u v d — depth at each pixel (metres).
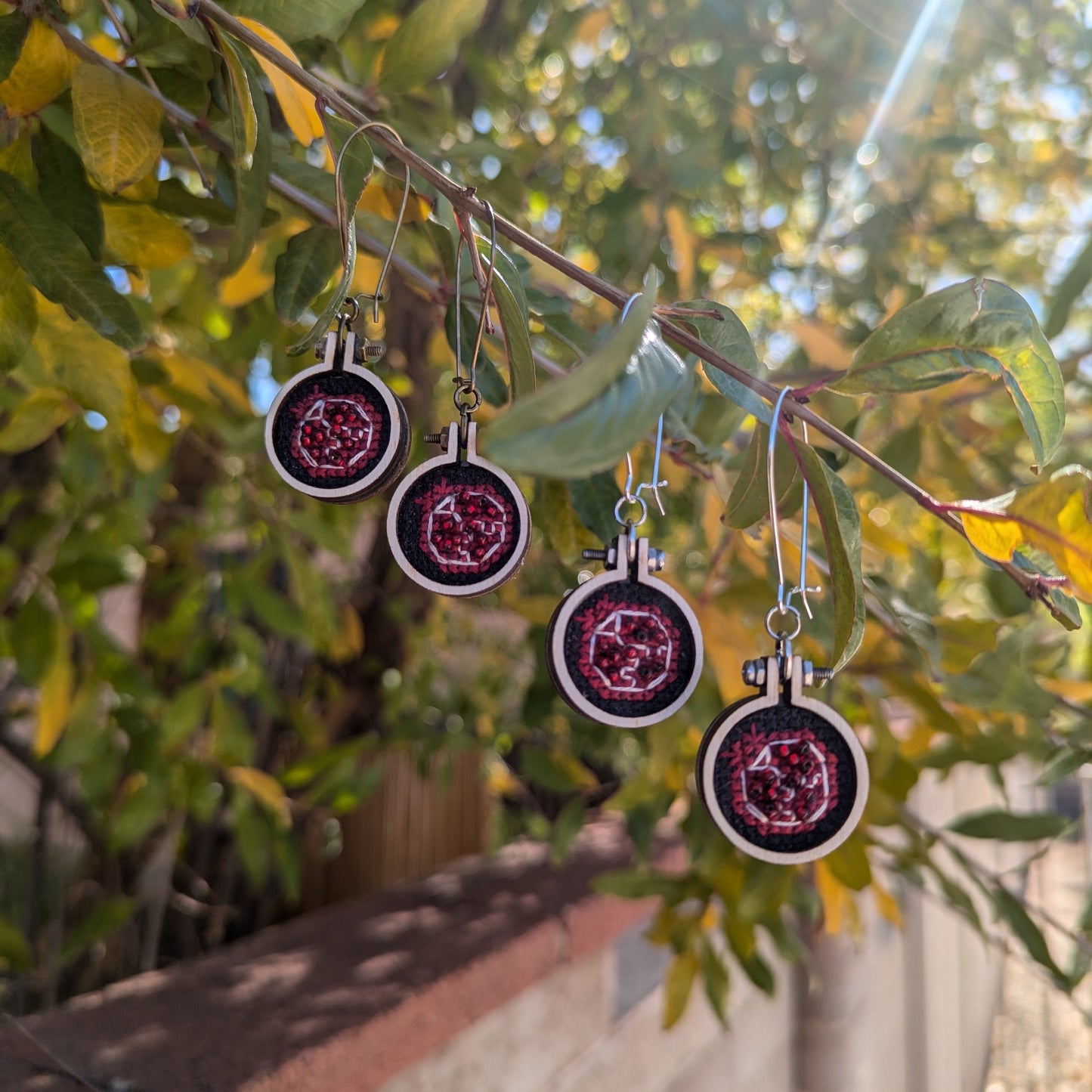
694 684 0.20
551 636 0.20
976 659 0.32
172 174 0.36
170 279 0.40
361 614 0.66
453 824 0.78
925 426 0.42
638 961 0.60
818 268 0.68
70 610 0.45
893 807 0.35
